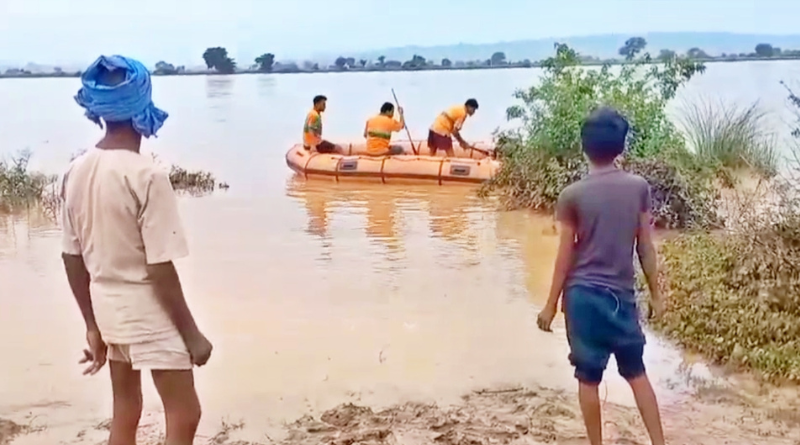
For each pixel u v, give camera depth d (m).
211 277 8.92
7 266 9.61
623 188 4.58
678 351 6.53
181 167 17.03
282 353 6.69
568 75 12.88
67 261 4.10
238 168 17.56
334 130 25.59
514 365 6.39
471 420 5.38
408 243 10.47
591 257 4.59
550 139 12.57
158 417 5.49
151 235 3.83
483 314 7.63
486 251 9.99
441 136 16.25
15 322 7.59
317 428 5.32
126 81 3.85
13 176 13.43
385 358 6.57
